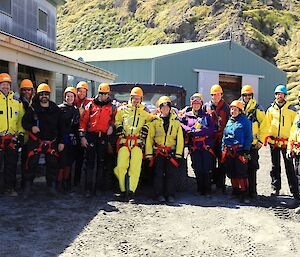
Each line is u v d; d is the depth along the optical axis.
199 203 6.78
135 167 6.79
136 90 6.89
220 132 7.30
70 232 5.20
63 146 6.79
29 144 6.65
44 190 7.23
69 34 68.62
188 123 7.24
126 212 6.13
